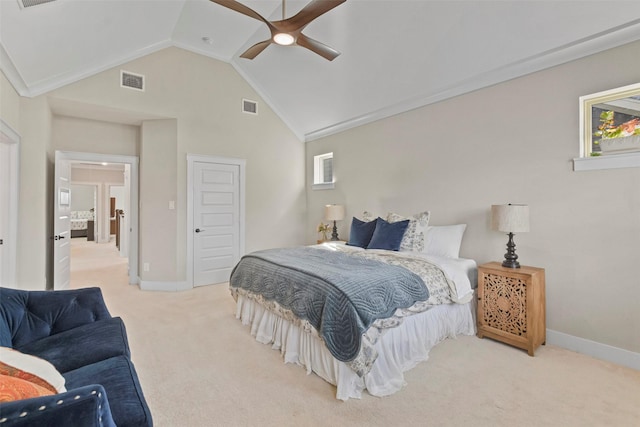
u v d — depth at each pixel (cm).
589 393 196
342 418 174
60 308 189
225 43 445
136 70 412
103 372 136
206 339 279
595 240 248
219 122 485
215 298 406
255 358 245
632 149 235
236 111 502
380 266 255
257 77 500
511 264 272
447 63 324
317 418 174
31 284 349
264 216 536
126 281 493
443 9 281
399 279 233
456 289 264
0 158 317
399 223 346
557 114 267
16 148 326
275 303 255
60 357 148
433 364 233
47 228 380
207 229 477
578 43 250
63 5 242
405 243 336
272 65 459
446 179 355
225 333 293
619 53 234
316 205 558
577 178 257
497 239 309
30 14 231
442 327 263
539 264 279
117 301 391
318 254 315
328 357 208
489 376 216
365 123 457
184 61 452
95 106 387
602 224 244
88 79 378
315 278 229
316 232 557
